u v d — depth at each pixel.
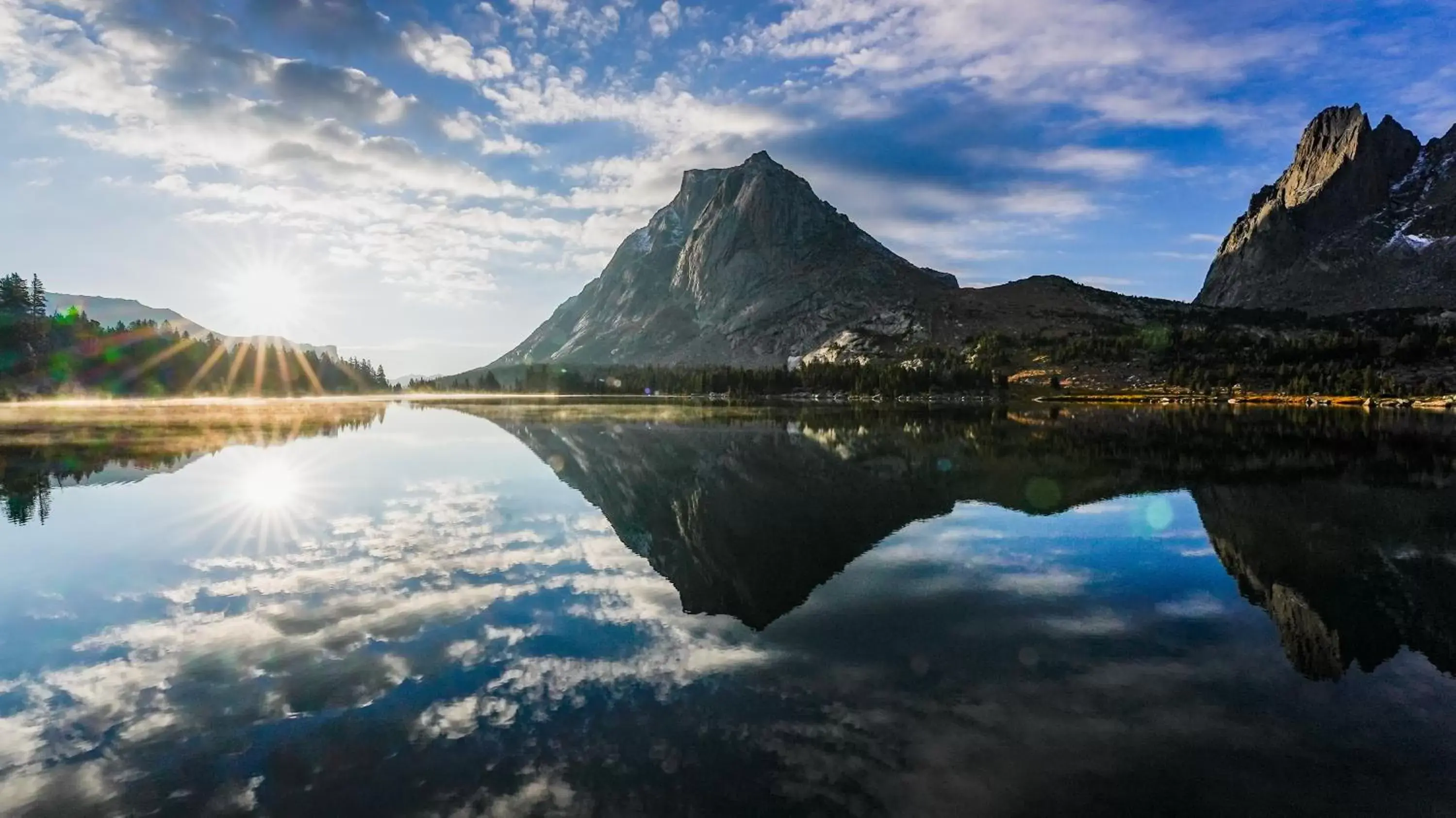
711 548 24.62
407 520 28.91
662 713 12.01
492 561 22.28
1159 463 49.06
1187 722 12.02
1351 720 12.23
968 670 14.05
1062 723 11.92
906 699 12.70
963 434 75.38
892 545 25.41
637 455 54.84
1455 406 123.81
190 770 10.25
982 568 22.12
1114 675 13.95
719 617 17.19
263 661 14.11
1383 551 24.59
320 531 26.59
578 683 13.22
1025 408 145.62
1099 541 26.12
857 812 9.31
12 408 121.69
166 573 20.69
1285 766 10.72
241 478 40.56
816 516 30.92
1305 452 55.72
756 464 49.00
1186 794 9.92
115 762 10.47
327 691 12.75
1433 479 41.47
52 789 9.78
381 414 117.00
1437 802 9.84
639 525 28.47
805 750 10.88
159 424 84.12
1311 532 27.58
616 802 9.49
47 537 25.39
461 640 15.30
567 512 31.14
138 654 14.46
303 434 71.50
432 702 12.34
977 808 9.48
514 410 135.25
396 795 9.64
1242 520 30.02
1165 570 22.11
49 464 46.09
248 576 20.28
